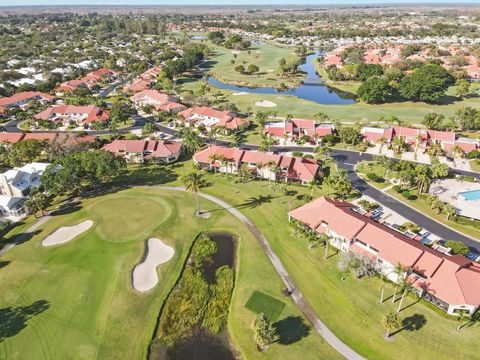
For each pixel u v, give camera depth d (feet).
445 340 198.39
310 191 354.33
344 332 207.21
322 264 258.16
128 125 569.23
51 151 437.99
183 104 652.48
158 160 433.48
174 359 197.57
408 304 222.07
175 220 315.37
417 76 632.79
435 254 234.99
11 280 253.24
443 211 301.84
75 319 221.25
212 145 469.57
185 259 270.46
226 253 277.03
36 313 226.17
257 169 382.63
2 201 331.98
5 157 429.79
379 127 514.27
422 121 515.50
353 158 424.46
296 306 225.56
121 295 237.86
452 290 212.84
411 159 416.05
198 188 348.59
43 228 311.06
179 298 237.25
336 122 498.69
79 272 259.19
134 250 279.08
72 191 374.02
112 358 197.16
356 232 261.24
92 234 299.58
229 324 217.77
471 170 388.37
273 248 277.44
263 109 618.85
